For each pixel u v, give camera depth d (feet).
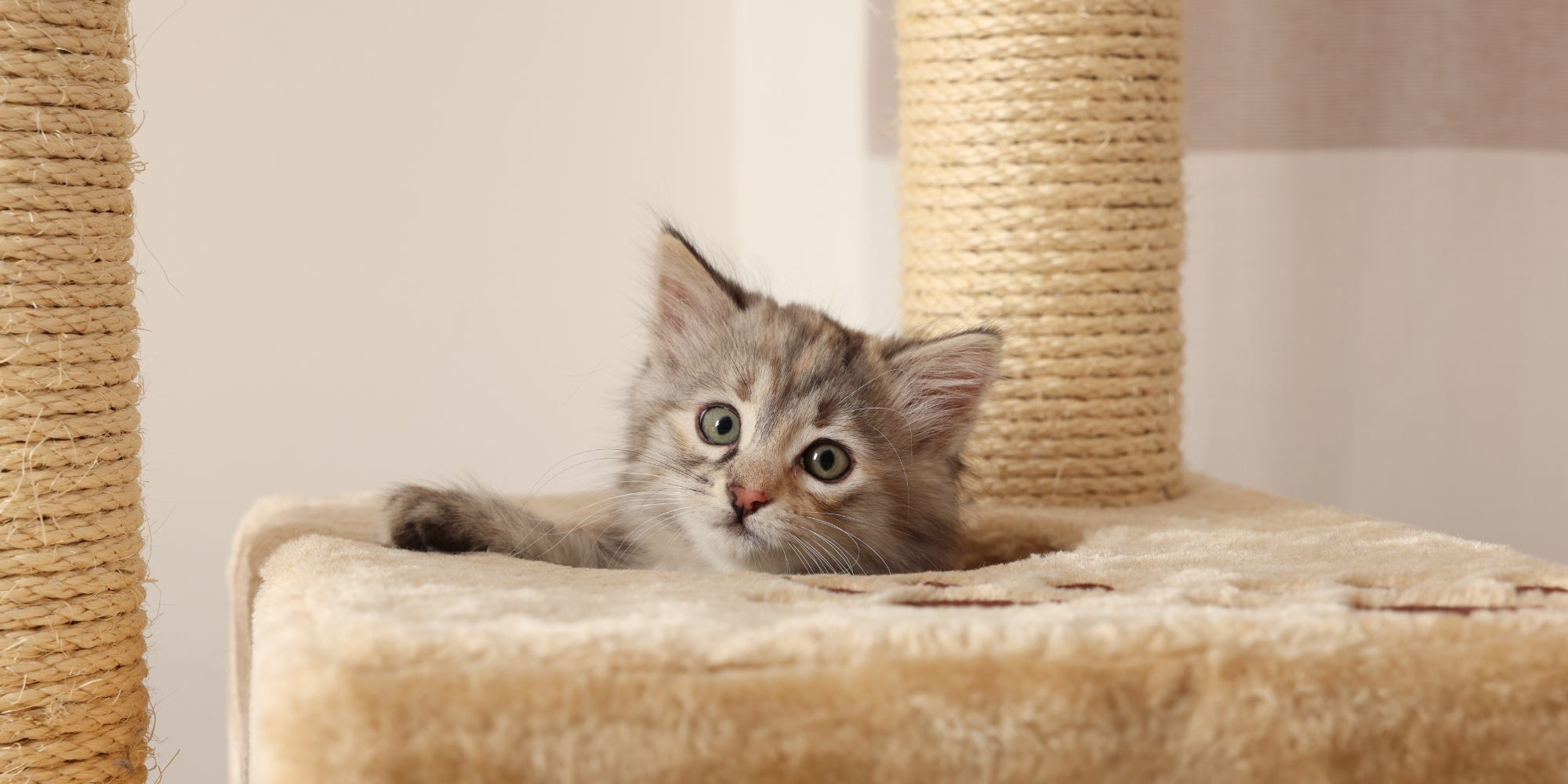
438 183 3.09
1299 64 2.87
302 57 2.99
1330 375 2.92
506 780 1.82
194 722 2.99
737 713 1.84
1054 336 2.48
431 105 3.07
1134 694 1.86
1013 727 1.86
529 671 1.83
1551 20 2.77
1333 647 1.88
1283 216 2.91
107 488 2.17
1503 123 2.81
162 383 2.96
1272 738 1.87
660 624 1.87
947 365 2.33
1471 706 1.89
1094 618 1.89
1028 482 2.49
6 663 2.13
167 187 2.93
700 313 2.37
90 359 2.16
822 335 2.35
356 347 3.06
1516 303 2.82
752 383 2.31
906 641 1.86
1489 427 2.85
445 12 3.06
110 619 2.18
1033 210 2.47
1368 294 2.89
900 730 1.85
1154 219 2.49
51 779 2.15
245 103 2.97
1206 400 2.96
